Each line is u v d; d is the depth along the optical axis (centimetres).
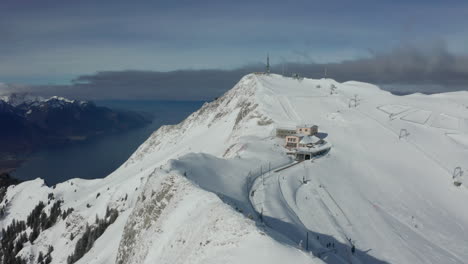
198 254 4584
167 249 5656
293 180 8975
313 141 11725
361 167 10656
